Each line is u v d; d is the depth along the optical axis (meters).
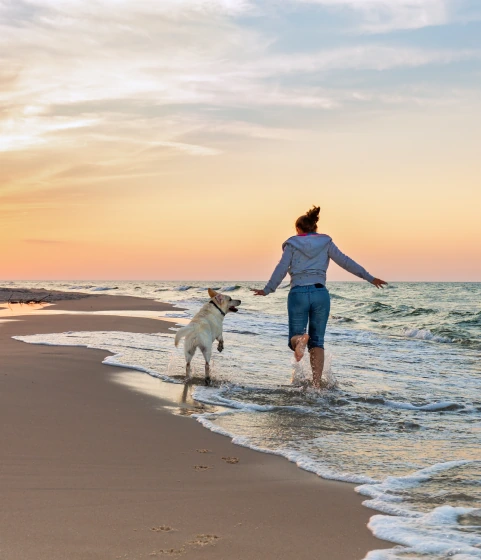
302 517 2.98
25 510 2.95
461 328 15.87
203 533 2.73
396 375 8.08
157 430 4.74
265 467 3.86
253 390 6.64
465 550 2.57
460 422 5.30
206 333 7.21
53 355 8.76
